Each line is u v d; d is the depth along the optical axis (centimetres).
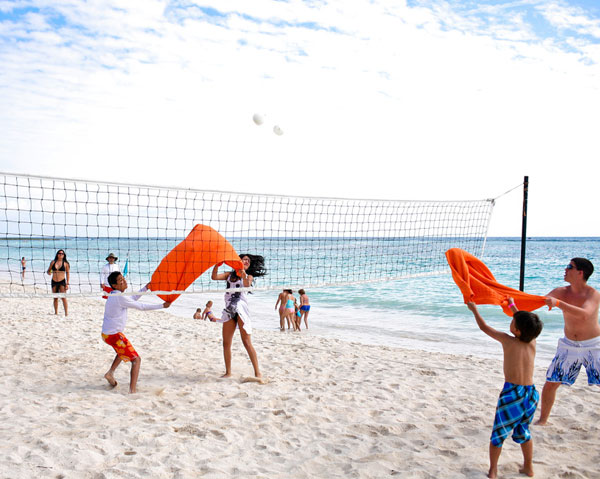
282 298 1174
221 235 558
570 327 407
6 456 345
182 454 365
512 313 404
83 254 3978
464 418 464
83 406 479
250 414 464
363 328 1209
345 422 453
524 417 324
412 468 347
